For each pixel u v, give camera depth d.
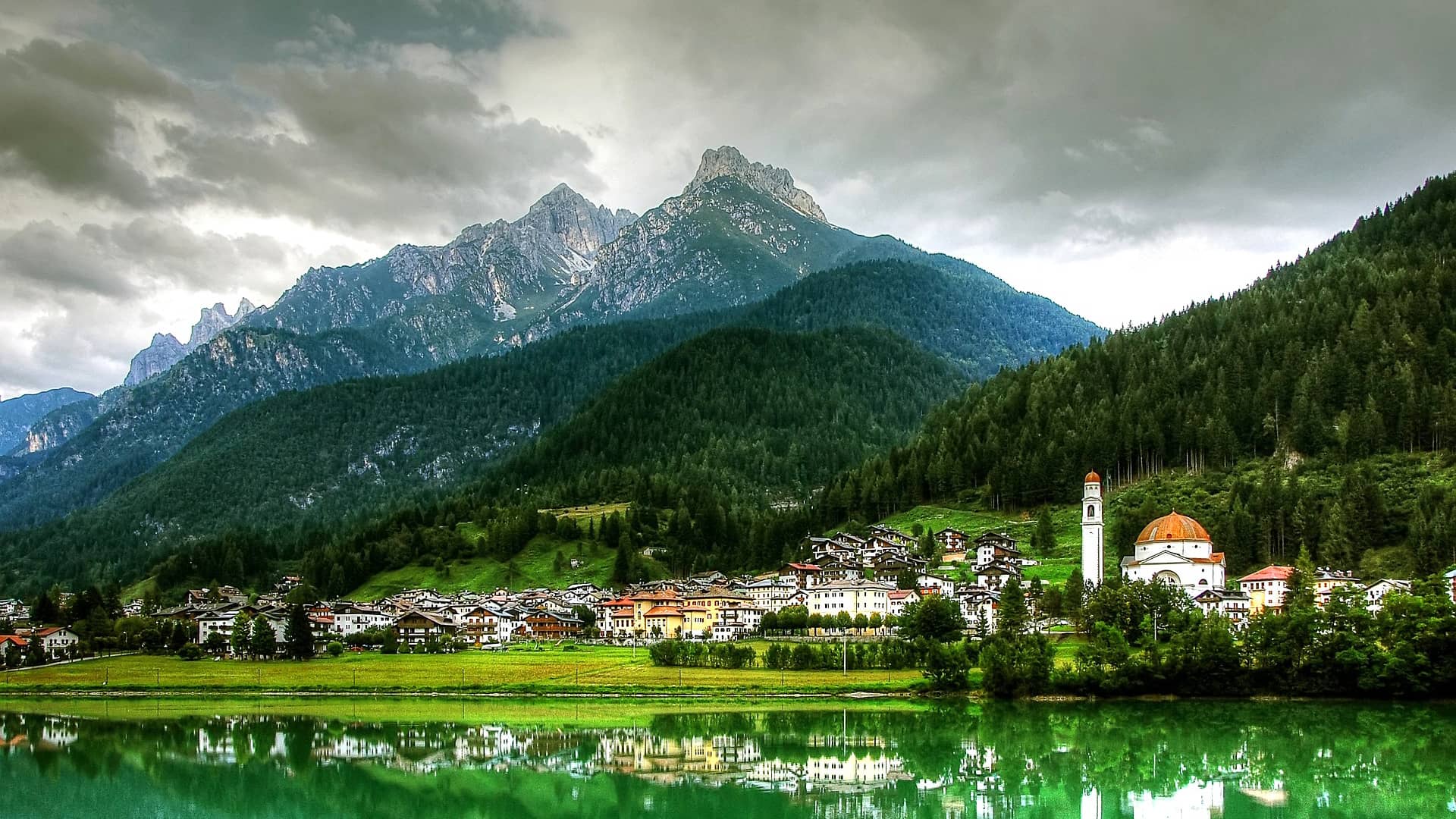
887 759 149.75
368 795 136.12
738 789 134.88
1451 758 147.88
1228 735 162.88
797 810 125.75
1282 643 191.12
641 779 140.62
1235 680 191.88
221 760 156.38
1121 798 130.38
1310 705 184.00
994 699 193.00
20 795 139.12
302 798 135.62
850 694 197.38
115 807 133.38
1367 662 185.50
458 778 142.88
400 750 161.00
